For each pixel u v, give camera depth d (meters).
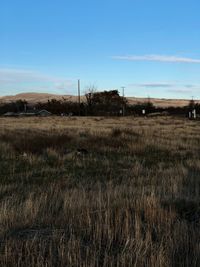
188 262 4.79
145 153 17.73
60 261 4.81
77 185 10.23
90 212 6.62
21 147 17.66
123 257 4.81
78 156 16.30
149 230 5.78
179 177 10.51
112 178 11.70
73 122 52.97
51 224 6.27
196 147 20.00
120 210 6.63
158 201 7.32
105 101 103.94
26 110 126.12
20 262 4.79
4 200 8.26
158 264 4.64
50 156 16.14
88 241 5.53
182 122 51.41
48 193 8.84
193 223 6.21
